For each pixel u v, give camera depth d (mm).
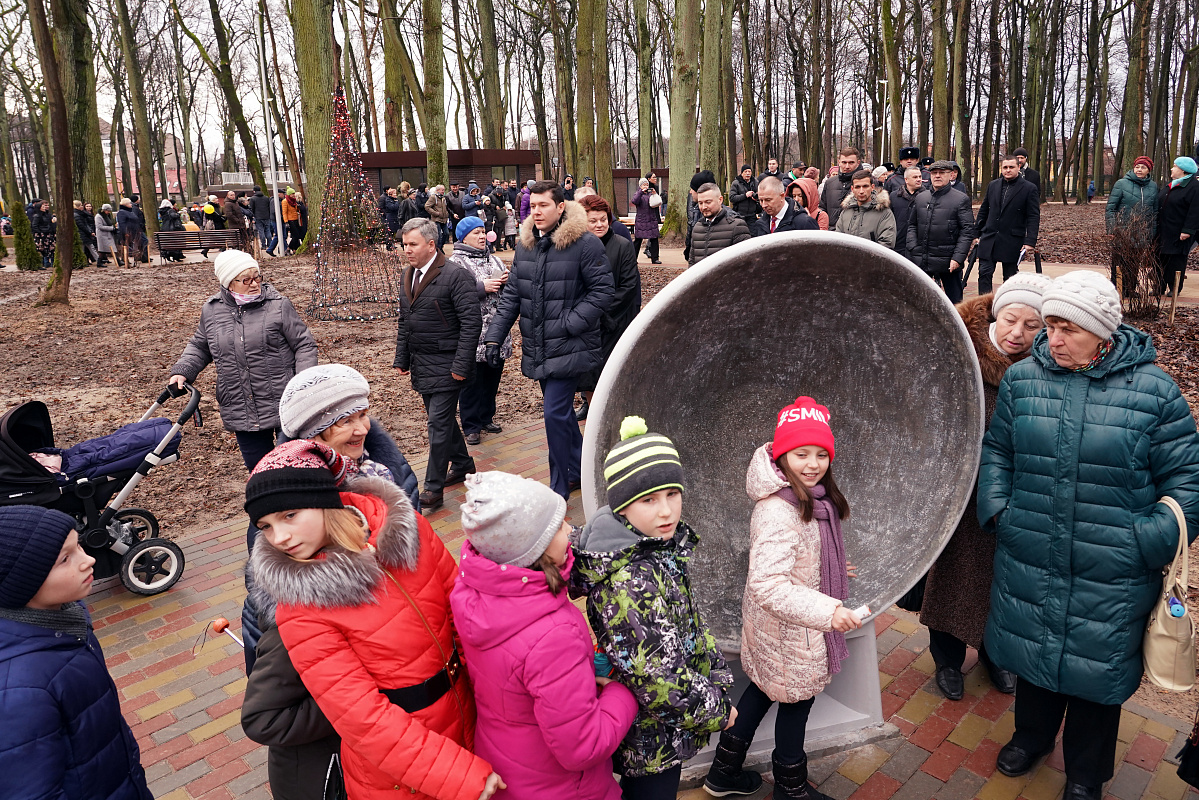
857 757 2984
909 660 3596
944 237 8750
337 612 1782
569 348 4688
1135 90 33688
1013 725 3146
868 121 58531
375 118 31891
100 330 12352
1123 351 2496
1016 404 2688
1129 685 2545
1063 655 2596
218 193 42312
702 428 2793
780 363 2793
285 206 23344
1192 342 8375
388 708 1795
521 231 4773
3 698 1712
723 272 2379
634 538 2014
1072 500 2537
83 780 1858
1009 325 2951
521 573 1767
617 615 1947
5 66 39094
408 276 5180
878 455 2941
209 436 7410
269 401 4438
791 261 2457
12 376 9656
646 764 2123
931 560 2873
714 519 2816
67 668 1837
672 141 19703
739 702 2738
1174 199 9219
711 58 19016
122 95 46125
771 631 2502
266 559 1782
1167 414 2436
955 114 32188
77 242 20797
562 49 37656
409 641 1853
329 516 1811
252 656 2141
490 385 6664
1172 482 2443
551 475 4996
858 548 2977
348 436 2562
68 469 4238
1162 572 2543
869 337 2746
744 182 14344
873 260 2488
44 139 38219
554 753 1821
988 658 3352
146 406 8438
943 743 3053
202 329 4461
